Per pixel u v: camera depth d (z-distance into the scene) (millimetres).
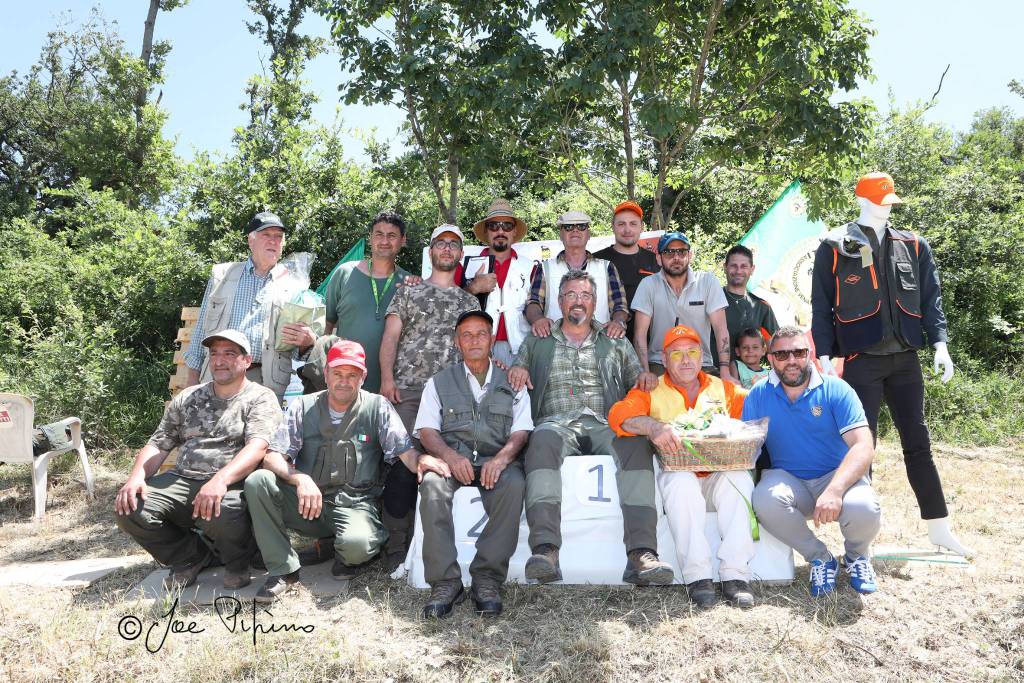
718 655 3371
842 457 4137
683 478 4043
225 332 4266
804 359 4148
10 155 24844
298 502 4141
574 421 4508
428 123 9281
